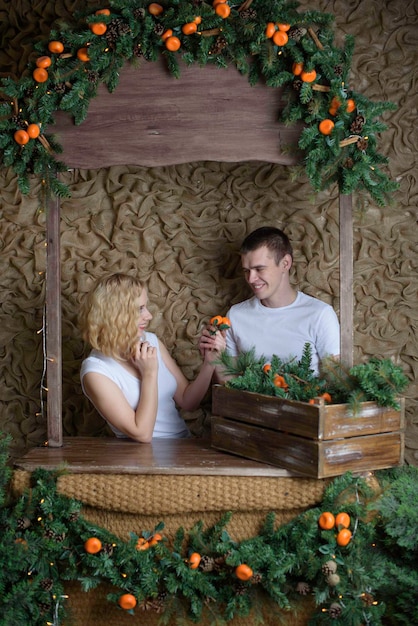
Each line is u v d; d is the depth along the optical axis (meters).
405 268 2.74
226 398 2.26
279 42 2.12
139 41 2.22
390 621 2.06
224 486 2.06
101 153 2.29
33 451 2.31
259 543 2.03
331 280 2.76
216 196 2.78
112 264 2.78
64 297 2.80
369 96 2.70
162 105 2.27
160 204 2.77
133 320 2.37
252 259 2.48
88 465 2.12
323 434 1.96
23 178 2.29
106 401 2.34
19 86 2.21
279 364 2.32
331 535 1.98
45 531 2.02
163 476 2.09
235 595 2.00
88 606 2.13
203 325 2.80
